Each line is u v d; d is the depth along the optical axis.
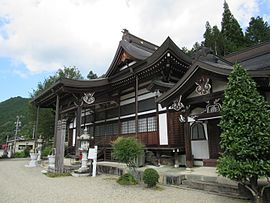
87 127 20.89
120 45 16.22
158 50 12.32
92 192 7.46
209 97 8.63
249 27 38.16
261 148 4.92
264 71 6.57
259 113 5.12
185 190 7.47
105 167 12.15
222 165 5.39
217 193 6.81
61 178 10.59
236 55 15.57
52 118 26.73
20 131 57.56
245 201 5.94
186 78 8.82
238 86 5.50
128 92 16.55
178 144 11.92
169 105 9.99
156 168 11.14
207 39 35.62
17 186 8.72
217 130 9.99
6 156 33.91
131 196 6.81
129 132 15.78
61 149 12.26
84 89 15.59
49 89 16.19
